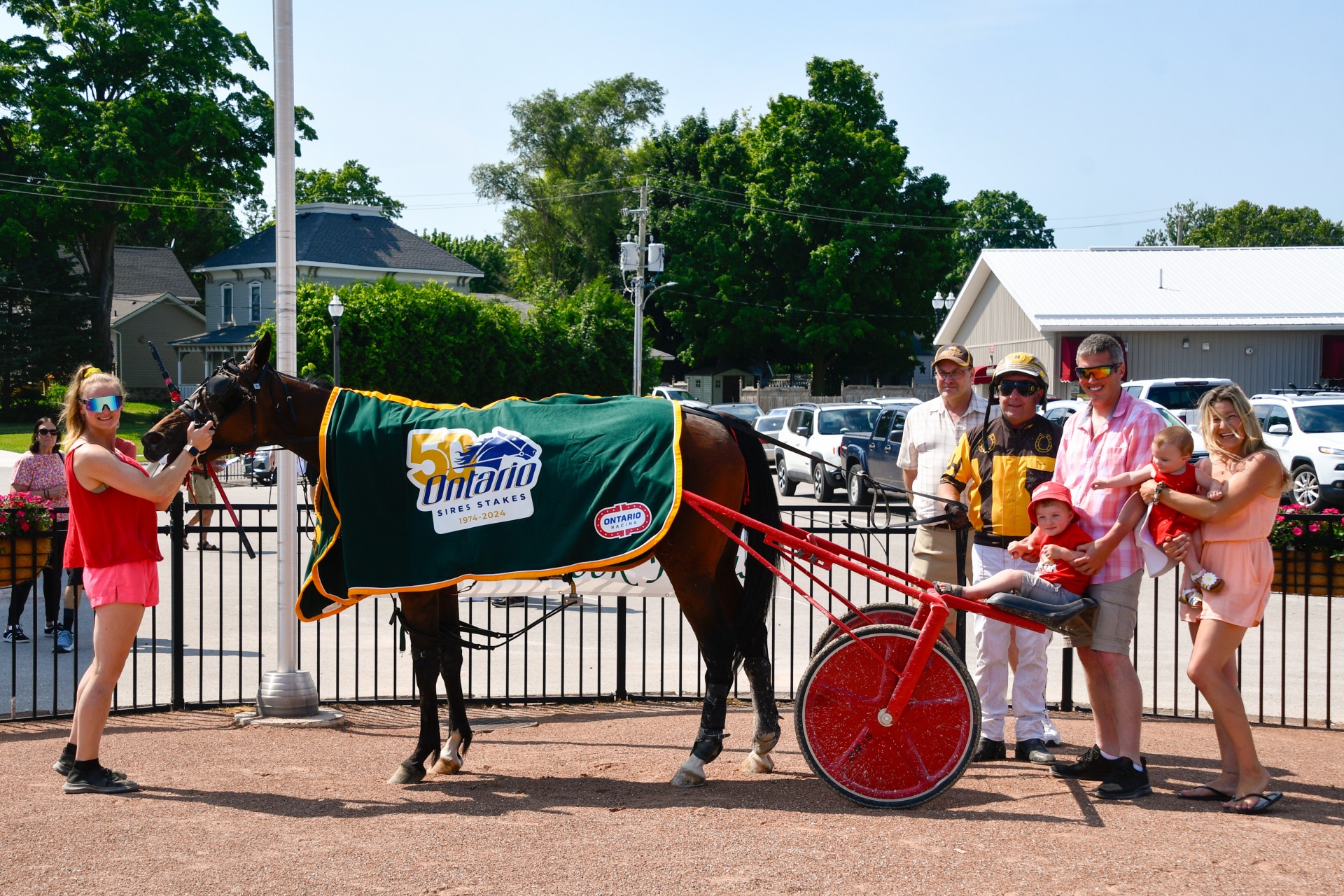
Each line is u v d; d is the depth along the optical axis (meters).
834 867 4.02
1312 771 5.57
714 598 5.30
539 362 41.03
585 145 58.72
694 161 60.47
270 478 17.39
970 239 79.31
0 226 42.47
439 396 38.75
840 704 4.99
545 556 5.11
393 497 5.27
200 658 7.46
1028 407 5.84
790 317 50.47
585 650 9.70
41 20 43.75
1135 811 4.77
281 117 7.09
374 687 7.63
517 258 62.81
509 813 4.76
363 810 4.84
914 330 52.62
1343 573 6.78
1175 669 7.16
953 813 4.75
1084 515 5.20
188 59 44.62
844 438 19.67
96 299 47.78
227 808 4.87
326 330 36.59
